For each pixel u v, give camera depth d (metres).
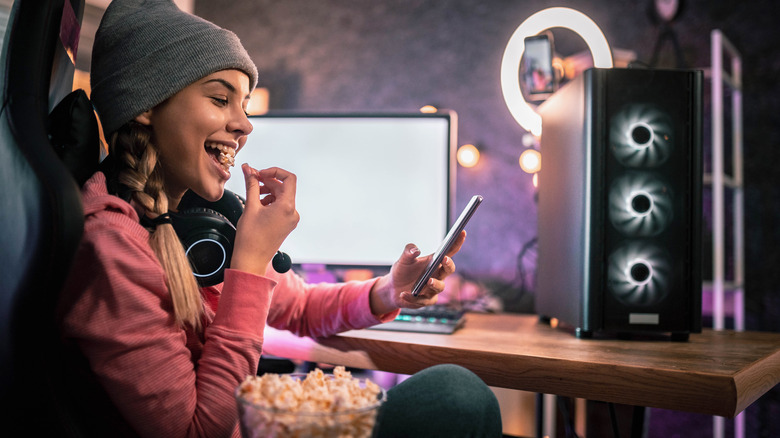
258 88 2.00
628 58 1.68
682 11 1.73
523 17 1.81
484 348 0.82
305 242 1.54
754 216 1.71
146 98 0.73
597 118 1.00
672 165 1.01
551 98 1.23
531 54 1.45
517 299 1.75
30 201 0.51
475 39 1.84
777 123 1.69
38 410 0.52
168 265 0.65
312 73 1.96
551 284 1.17
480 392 0.65
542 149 1.29
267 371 1.06
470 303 1.74
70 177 0.53
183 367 0.62
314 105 1.96
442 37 1.87
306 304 1.01
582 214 1.00
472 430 0.63
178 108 0.74
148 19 0.75
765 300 1.70
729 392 0.64
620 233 1.00
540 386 0.75
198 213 0.73
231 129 0.78
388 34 1.91
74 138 0.67
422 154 1.50
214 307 0.80
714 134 1.56
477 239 1.79
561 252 1.11
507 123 1.80
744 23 1.72
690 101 1.02
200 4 2.08
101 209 0.62
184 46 0.73
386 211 1.51
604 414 1.38
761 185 1.71
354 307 0.96
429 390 0.65
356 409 0.47
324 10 1.97
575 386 0.73
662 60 1.74
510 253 1.77
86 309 0.58
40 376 0.52
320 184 1.54
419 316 1.12
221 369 0.64
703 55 1.72
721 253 1.54
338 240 1.52
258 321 0.67
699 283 0.99
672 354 0.81
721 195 1.55
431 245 1.48
